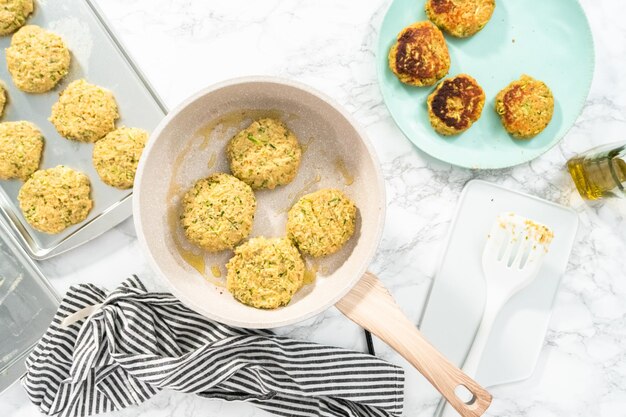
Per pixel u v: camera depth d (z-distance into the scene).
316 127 1.00
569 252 1.17
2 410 1.14
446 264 1.16
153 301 1.08
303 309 0.93
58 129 1.09
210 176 1.00
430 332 1.16
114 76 1.11
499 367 1.18
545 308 1.17
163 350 1.10
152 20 1.13
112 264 1.14
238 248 0.98
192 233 0.97
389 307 0.99
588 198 1.17
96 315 1.06
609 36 1.18
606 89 1.18
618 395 1.19
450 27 1.10
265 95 0.96
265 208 1.03
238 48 1.14
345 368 1.11
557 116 1.13
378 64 1.08
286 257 0.97
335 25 1.15
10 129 1.08
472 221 1.17
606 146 1.12
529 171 1.18
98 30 1.11
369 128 1.15
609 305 1.19
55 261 1.13
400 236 1.16
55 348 1.08
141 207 0.89
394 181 1.16
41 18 1.10
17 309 1.13
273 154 0.98
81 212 1.09
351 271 0.94
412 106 1.13
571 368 1.20
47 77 1.08
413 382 1.17
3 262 1.12
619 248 1.19
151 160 0.91
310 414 1.12
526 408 1.20
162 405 1.16
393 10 1.10
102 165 1.08
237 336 1.08
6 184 1.11
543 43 1.13
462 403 0.99
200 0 1.13
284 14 1.14
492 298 1.13
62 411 1.10
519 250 1.11
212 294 0.97
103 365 1.09
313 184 1.03
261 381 1.08
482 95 1.08
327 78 1.15
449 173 1.17
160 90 1.12
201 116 0.96
